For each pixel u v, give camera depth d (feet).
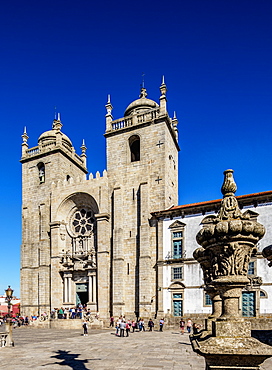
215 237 23.68
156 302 125.59
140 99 167.63
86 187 152.66
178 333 104.22
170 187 145.79
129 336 97.66
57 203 159.53
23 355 66.03
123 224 141.59
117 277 133.80
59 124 174.40
